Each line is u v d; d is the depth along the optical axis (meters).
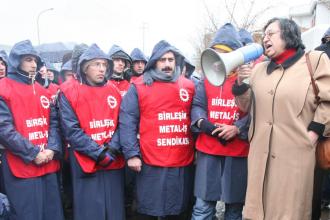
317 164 2.71
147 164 3.48
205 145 3.38
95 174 3.44
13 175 3.29
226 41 3.22
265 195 2.73
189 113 3.57
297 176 2.57
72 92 3.43
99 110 3.47
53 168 3.48
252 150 2.81
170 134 3.47
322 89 2.50
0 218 3.09
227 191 3.31
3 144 3.22
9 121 3.21
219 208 4.58
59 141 3.52
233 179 3.31
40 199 3.36
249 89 2.85
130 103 3.50
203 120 3.31
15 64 3.34
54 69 6.54
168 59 3.47
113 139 3.51
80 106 3.41
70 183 3.75
